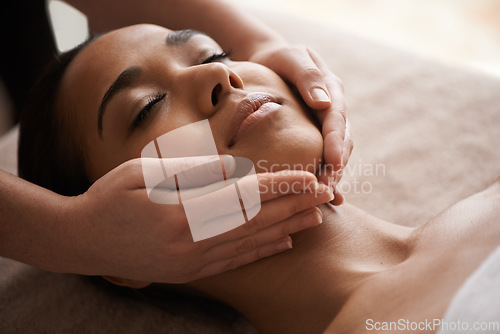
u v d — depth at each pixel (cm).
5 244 75
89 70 82
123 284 85
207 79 72
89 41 92
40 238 73
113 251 70
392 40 218
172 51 80
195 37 83
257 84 78
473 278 64
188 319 91
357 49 139
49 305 95
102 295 96
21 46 145
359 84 130
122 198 67
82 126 81
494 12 225
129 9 115
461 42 214
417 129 118
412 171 110
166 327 90
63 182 87
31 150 90
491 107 120
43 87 90
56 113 86
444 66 132
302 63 85
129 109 75
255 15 151
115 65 80
